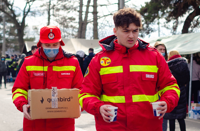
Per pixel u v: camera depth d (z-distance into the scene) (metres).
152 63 2.12
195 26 16.64
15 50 60.09
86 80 2.17
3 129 5.57
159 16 17.03
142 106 2.02
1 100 9.63
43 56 2.84
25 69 2.83
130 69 2.06
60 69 2.87
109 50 2.13
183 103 4.44
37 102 2.54
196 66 7.42
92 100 2.04
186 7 15.57
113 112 1.88
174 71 4.51
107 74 2.09
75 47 16.12
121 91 2.04
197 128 5.64
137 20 2.02
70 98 2.62
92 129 5.62
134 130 2.01
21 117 6.78
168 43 8.44
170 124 4.46
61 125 2.75
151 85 2.09
